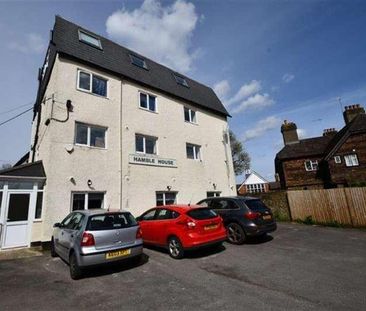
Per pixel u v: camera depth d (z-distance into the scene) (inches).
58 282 221.6
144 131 520.4
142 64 605.9
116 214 257.4
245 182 1606.8
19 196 366.3
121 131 477.1
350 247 324.5
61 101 405.4
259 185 1579.7
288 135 1219.9
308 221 556.4
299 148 1150.3
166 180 534.0
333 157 914.1
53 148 379.9
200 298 178.4
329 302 166.6
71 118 411.2
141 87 546.0
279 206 622.5
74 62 441.1
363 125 880.3
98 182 418.3
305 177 1077.8
